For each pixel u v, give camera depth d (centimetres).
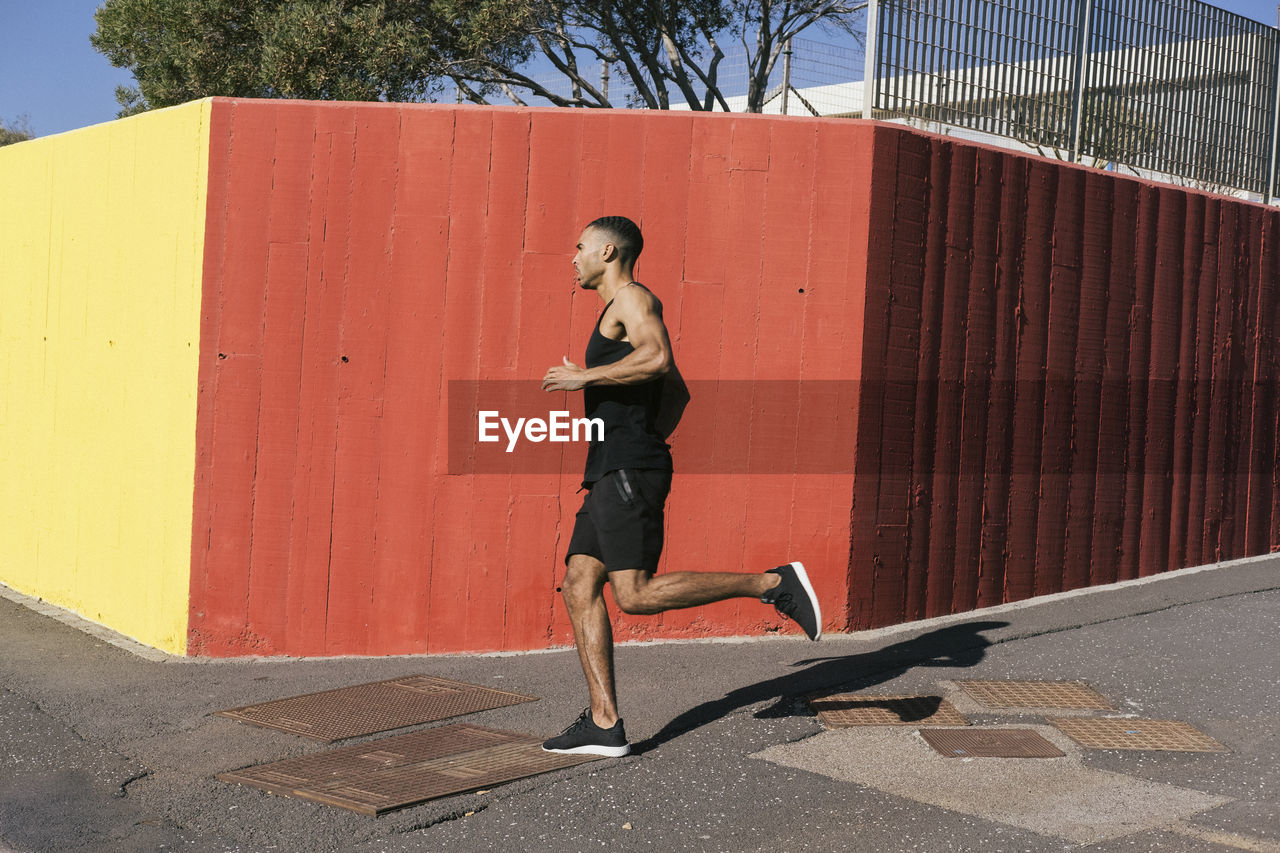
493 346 625
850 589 636
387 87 1694
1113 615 668
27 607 739
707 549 631
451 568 628
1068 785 420
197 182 622
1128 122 840
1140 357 779
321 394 623
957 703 514
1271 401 880
